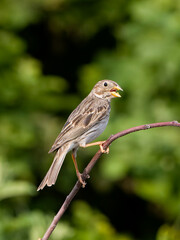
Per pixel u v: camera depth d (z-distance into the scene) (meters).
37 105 12.85
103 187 13.88
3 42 12.82
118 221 14.26
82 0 14.20
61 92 13.09
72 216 13.07
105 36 15.07
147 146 12.05
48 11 14.35
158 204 12.84
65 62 15.45
